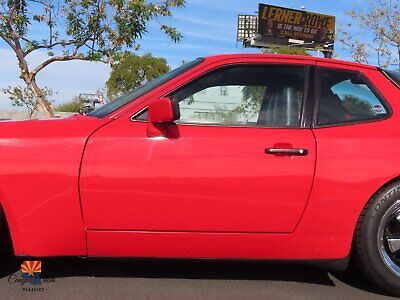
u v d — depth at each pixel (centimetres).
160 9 1009
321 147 348
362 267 363
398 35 1642
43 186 335
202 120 358
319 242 350
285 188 342
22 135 342
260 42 5097
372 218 351
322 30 5338
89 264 414
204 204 340
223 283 383
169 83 363
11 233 344
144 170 336
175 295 357
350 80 381
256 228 344
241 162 340
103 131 345
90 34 970
